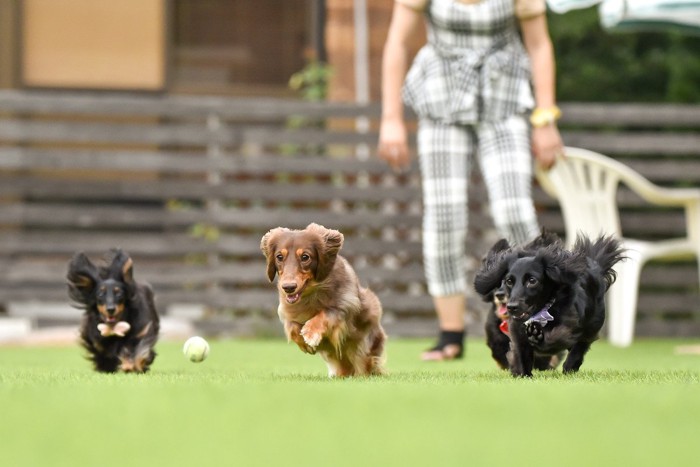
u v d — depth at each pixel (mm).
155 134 15641
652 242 16719
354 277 7543
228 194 15766
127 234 16703
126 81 18156
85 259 8844
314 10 18281
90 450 4020
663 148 16141
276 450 3980
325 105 15727
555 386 6488
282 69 18438
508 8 10625
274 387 6391
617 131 19594
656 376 7629
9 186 15570
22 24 17875
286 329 7500
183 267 15648
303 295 7316
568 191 13570
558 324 7566
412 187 15914
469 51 10688
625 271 13711
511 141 10648
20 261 16344
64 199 17641
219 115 15680
